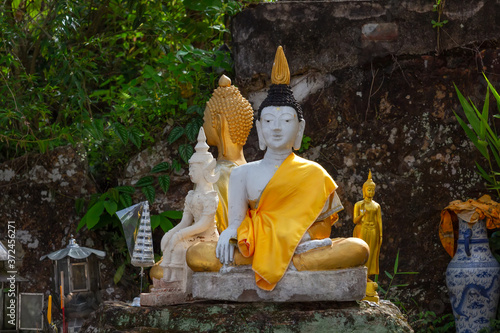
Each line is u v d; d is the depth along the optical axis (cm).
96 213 596
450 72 633
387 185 624
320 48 634
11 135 642
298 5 638
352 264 392
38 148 638
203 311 393
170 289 422
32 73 715
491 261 577
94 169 650
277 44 636
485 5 630
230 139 515
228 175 498
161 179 623
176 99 650
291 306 400
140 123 649
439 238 620
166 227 603
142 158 640
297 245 392
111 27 771
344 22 635
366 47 632
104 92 688
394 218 621
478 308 572
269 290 388
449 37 630
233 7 645
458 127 630
